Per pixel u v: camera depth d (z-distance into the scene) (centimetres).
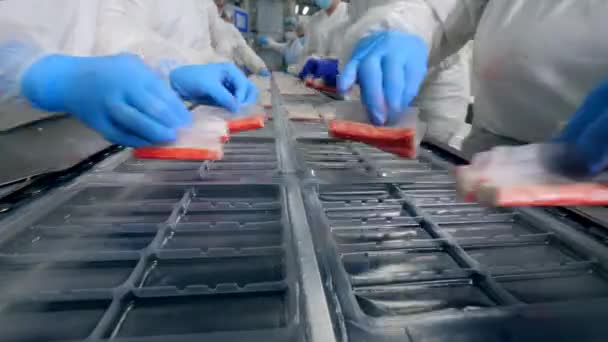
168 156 55
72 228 46
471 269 38
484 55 101
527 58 86
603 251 42
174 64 99
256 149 87
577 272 39
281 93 199
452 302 34
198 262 40
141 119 51
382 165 77
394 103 66
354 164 78
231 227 48
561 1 81
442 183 65
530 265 40
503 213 54
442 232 47
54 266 39
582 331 30
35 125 90
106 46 100
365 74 68
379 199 59
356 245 43
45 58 53
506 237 46
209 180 64
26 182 59
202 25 223
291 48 470
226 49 314
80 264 39
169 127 54
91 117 53
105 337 28
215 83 74
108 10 110
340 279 36
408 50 72
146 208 53
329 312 31
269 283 35
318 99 175
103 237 45
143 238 45
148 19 163
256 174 68
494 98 104
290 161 77
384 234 47
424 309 33
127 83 52
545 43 82
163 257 40
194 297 33
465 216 53
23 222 46
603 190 37
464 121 188
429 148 91
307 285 34
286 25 526
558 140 42
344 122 68
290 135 100
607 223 48
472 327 29
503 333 29
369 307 33
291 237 44
